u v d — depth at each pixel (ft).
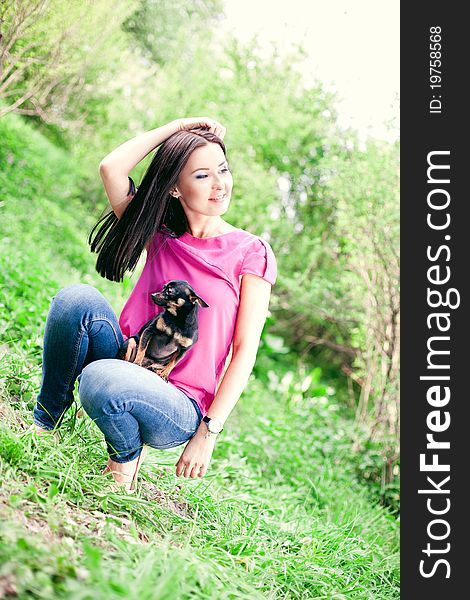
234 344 9.29
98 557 6.55
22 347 13.88
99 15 18.88
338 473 17.76
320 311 27.81
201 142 9.07
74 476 8.57
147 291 9.35
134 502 8.83
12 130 29.89
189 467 8.86
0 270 17.16
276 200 30.27
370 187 20.39
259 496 14.05
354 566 11.17
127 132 30.89
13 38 13.89
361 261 20.95
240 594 7.84
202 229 9.46
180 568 7.36
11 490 7.68
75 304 8.90
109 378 8.38
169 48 31.17
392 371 19.56
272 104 29.99
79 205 30.53
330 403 26.35
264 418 18.89
